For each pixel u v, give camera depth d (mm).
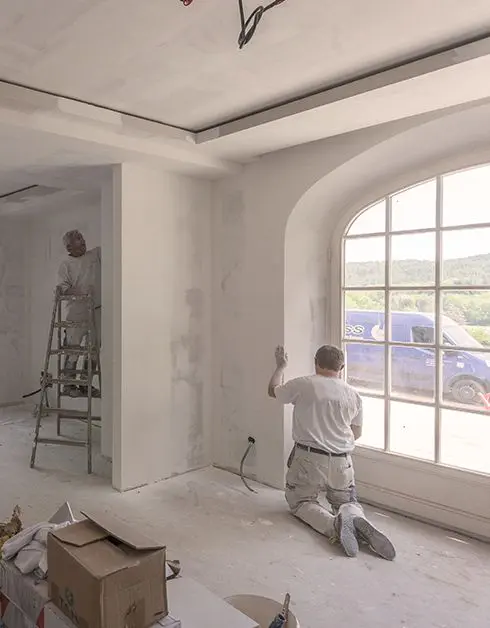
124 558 1605
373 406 3555
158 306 3766
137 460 3689
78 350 4355
